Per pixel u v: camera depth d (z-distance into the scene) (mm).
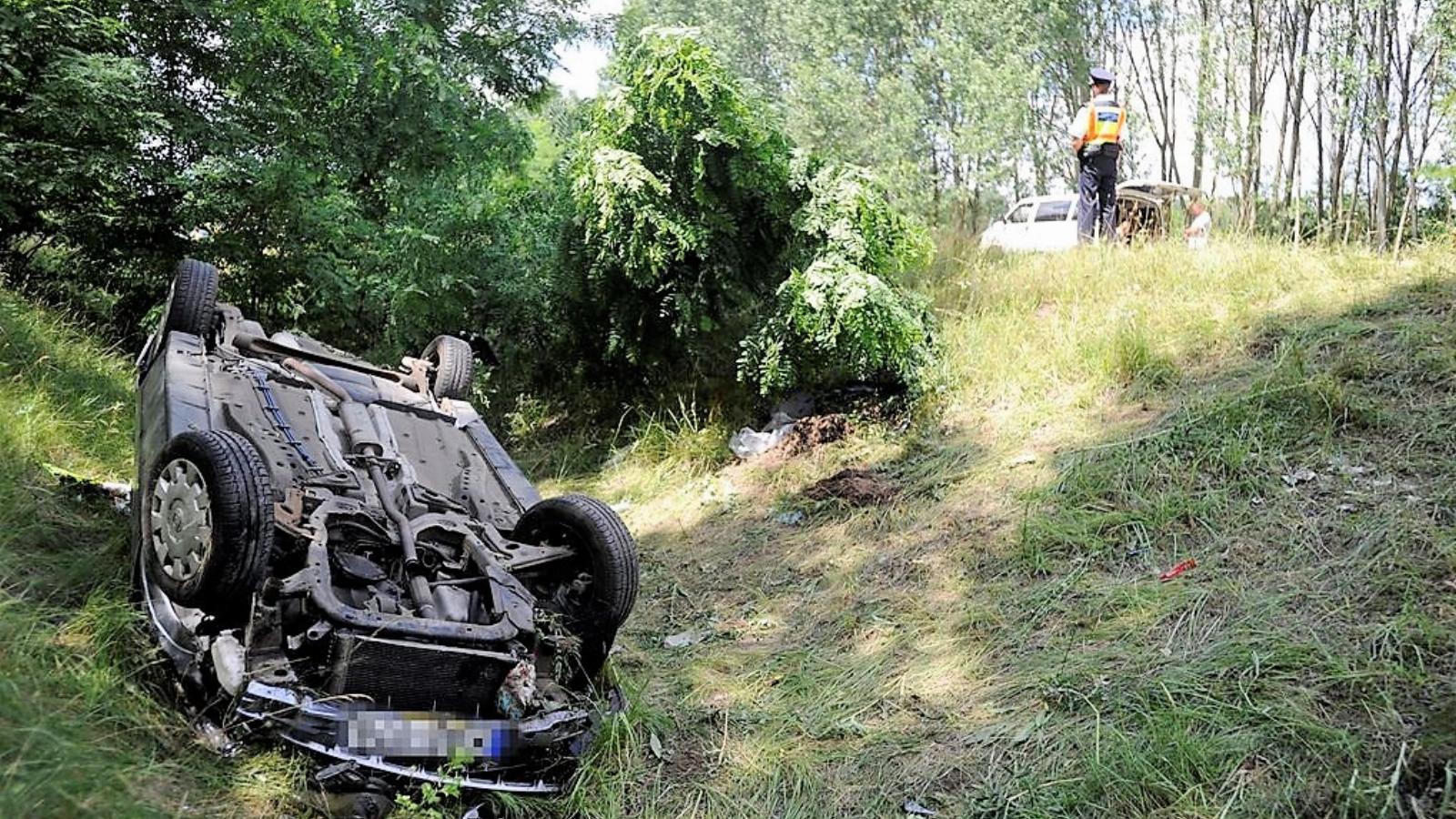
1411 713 3902
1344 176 14430
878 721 4758
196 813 3533
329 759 3914
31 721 3375
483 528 4918
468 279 9273
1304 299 7816
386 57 10188
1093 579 5453
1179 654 4633
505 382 9930
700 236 8023
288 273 9883
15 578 4645
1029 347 8227
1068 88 19188
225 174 9281
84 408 7270
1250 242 9555
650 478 8203
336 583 4324
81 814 3090
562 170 9148
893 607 5738
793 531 6957
